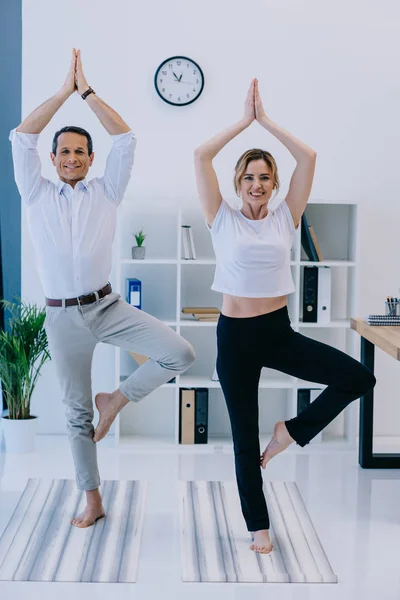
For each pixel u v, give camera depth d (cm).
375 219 518
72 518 379
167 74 504
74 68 340
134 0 501
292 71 507
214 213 343
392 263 521
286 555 342
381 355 525
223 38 505
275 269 338
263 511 348
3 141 521
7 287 528
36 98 504
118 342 361
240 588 313
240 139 509
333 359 340
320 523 382
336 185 515
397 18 507
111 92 506
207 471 458
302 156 336
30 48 501
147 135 509
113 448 500
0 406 536
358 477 454
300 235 498
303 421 348
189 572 324
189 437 508
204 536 362
